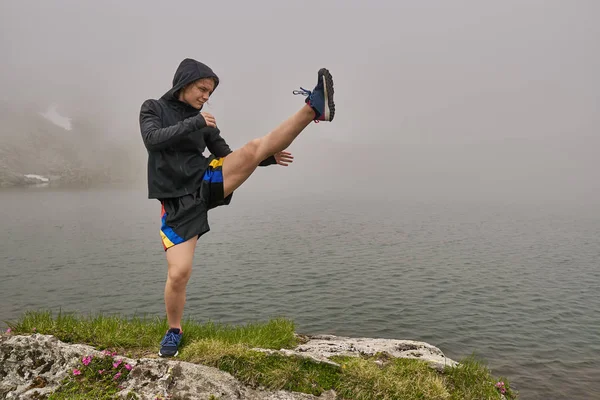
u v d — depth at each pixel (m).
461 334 18.59
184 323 5.80
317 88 3.36
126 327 5.35
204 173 3.89
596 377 14.12
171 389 3.73
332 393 4.12
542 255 40.03
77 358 4.11
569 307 23.19
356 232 55.28
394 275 30.62
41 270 33.47
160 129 3.55
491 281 29.27
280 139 3.55
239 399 3.80
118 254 40.31
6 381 3.90
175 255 3.93
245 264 34.34
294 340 6.21
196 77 3.88
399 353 5.66
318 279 29.02
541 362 15.50
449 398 4.36
